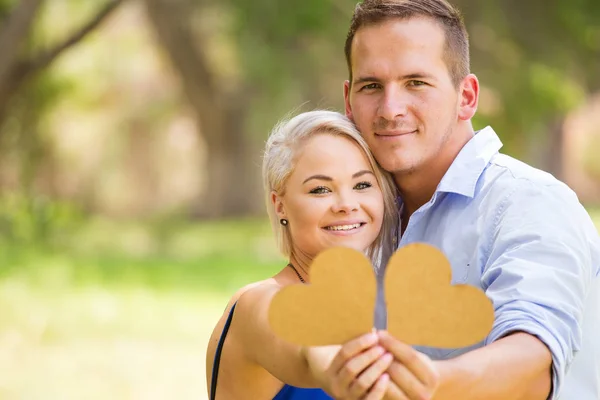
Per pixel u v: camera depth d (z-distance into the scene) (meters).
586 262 3.04
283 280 3.37
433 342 2.39
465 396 2.50
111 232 22.91
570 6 20.20
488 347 2.62
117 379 9.12
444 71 3.43
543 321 2.72
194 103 25.83
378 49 3.39
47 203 17.84
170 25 24.17
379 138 3.40
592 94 25.20
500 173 3.33
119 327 11.40
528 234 3.04
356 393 2.34
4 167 21.80
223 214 26.78
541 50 20.47
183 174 35.25
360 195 3.35
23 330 10.81
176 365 9.77
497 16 19.97
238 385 3.09
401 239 3.52
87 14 22.80
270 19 18.83
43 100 21.45
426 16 3.42
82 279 14.59
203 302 13.36
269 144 3.46
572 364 3.30
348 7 18.89
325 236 3.32
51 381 8.92
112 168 33.84
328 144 3.31
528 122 21.12
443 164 3.50
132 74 32.56
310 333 2.38
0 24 16.16
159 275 15.62
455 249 3.35
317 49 19.66
